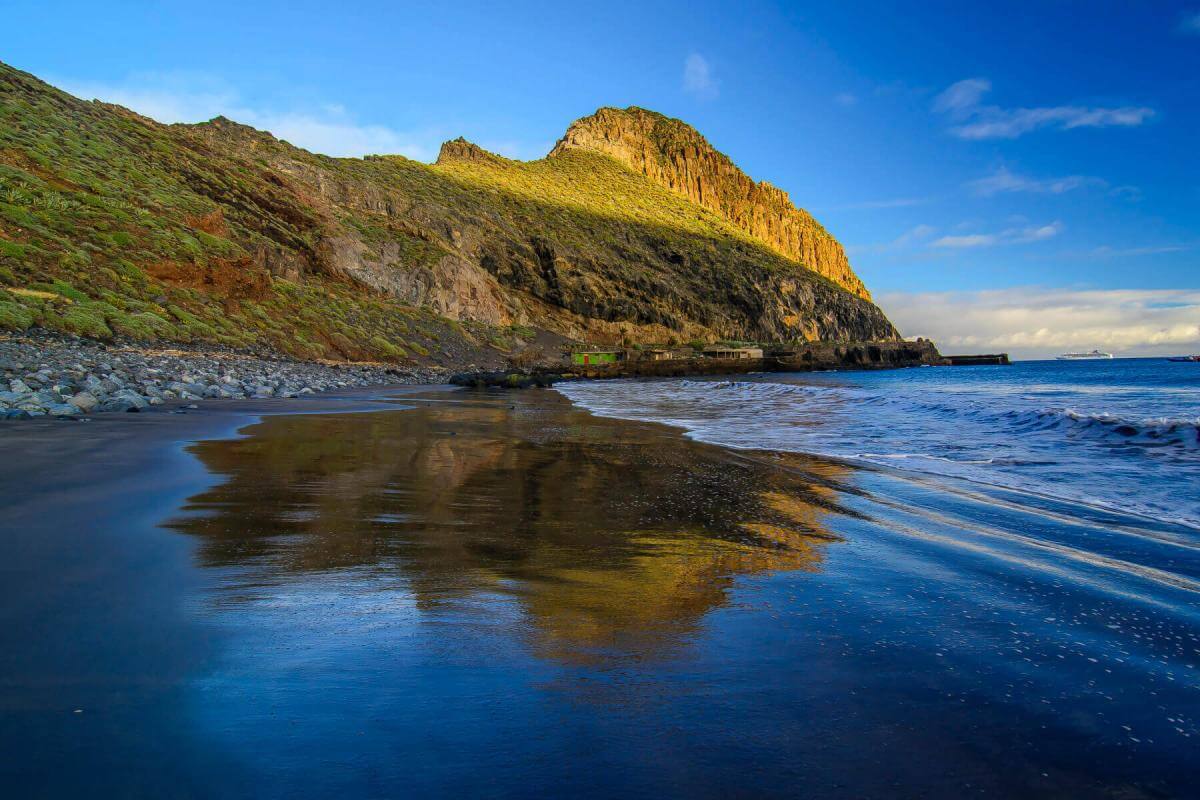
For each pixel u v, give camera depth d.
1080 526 5.23
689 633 2.91
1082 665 2.66
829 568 3.99
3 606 2.87
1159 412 16.28
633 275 112.12
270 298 41.16
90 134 44.84
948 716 2.22
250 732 1.98
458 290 72.75
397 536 4.48
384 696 2.24
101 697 2.14
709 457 9.23
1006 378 57.12
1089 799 1.79
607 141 197.50
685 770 1.87
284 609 3.01
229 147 71.62
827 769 1.90
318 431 10.95
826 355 95.38
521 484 6.87
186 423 10.72
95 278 28.70
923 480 7.41
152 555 3.72
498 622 2.97
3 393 10.91
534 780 1.81
